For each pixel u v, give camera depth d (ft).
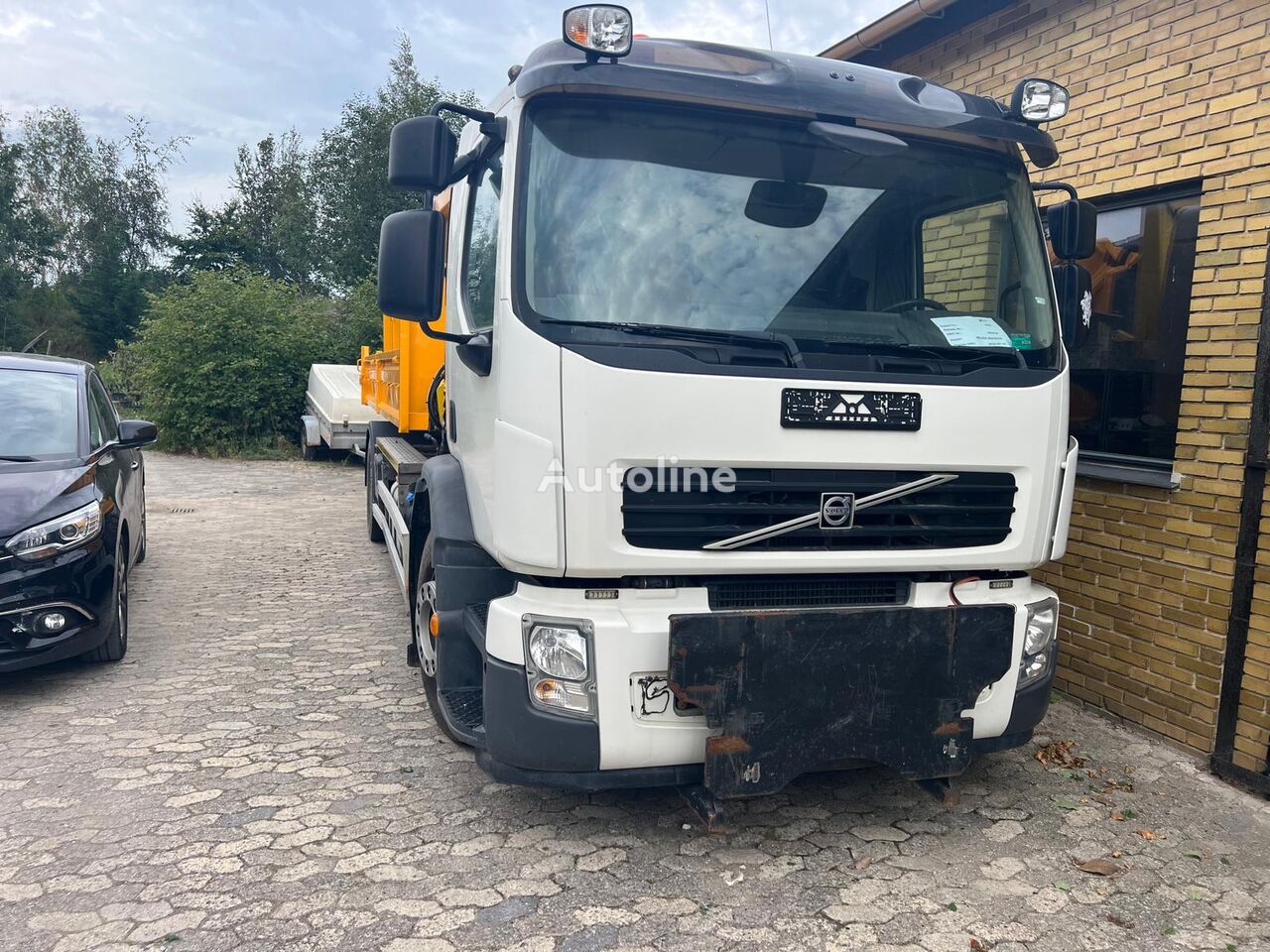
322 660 18.29
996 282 11.68
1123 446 15.97
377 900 9.96
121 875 10.39
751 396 9.79
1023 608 11.36
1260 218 13.15
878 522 10.63
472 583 12.35
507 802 12.33
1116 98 15.60
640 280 10.17
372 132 107.96
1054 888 10.50
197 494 42.86
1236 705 13.42
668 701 10.16
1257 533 13.12
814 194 10.95
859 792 12.89
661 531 9.80
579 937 9.36
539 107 10.35
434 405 18.95
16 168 133.59
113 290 142.00
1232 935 9.66
